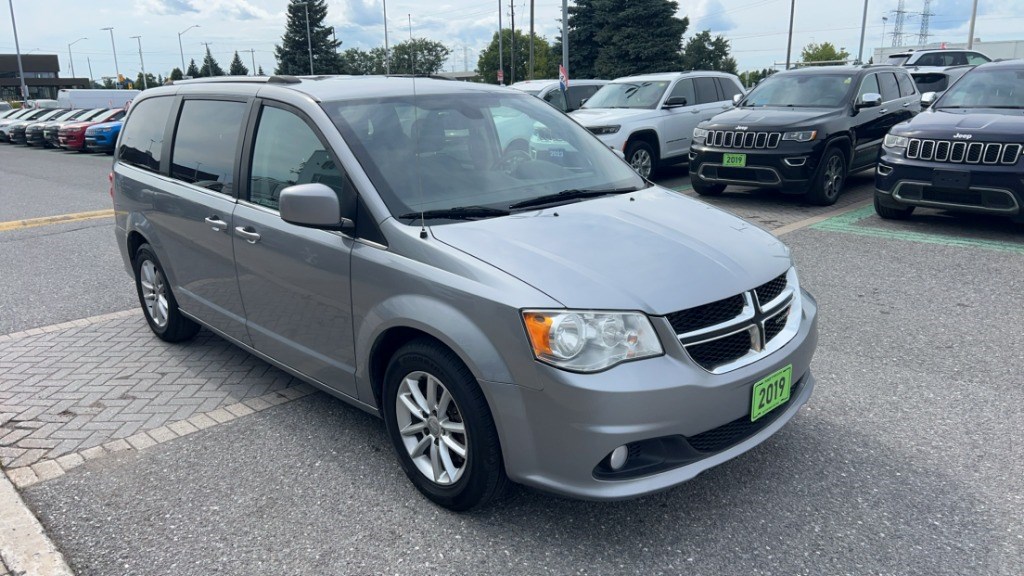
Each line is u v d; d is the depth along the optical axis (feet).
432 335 9.43
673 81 40.52
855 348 15.53
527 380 8.64
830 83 33.76
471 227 10.18
